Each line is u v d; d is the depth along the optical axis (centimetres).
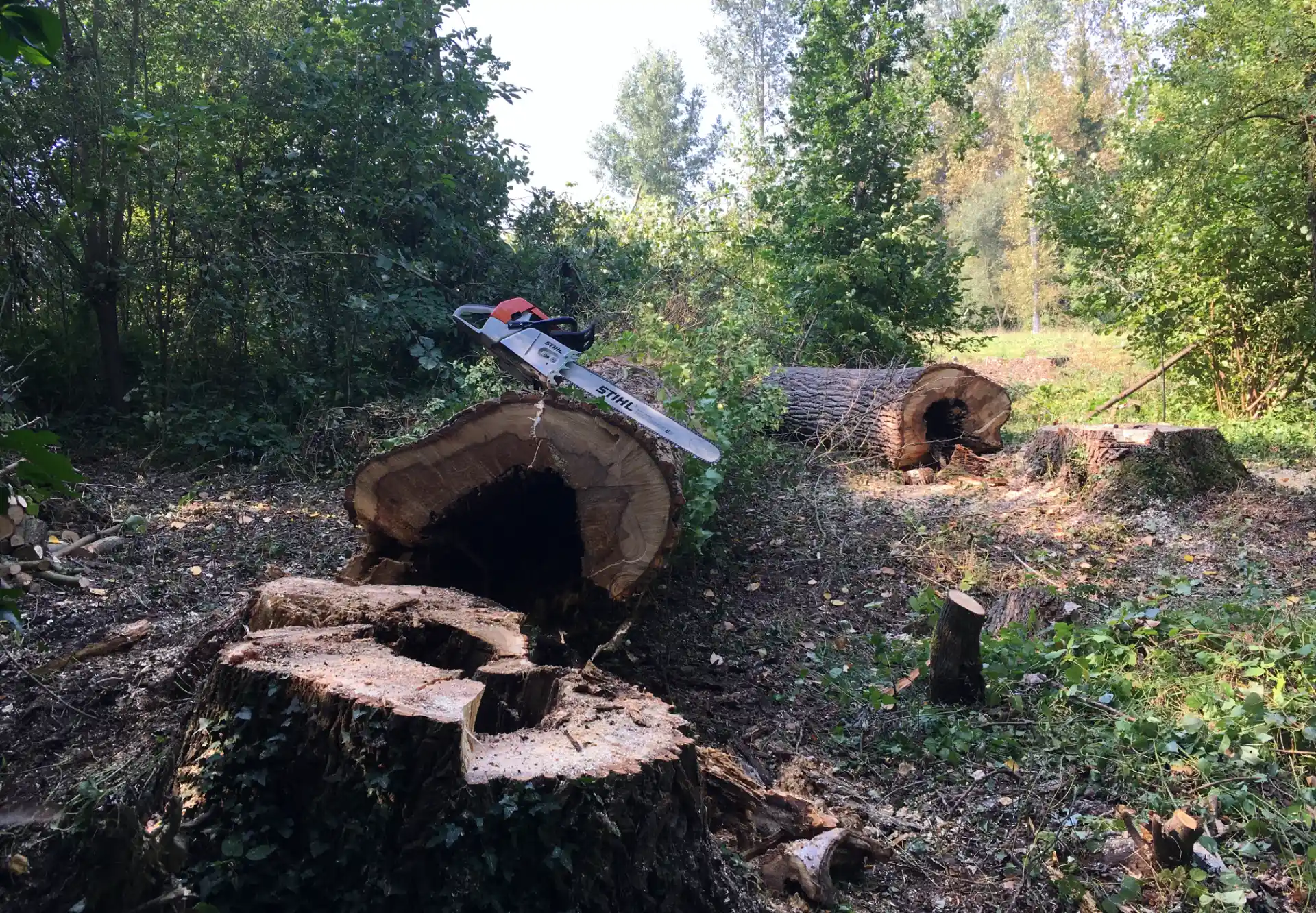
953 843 278
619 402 413
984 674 356
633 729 218
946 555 507
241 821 207
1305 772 288
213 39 797
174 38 780
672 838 208
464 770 192
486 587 394
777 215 1102
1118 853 262
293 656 232
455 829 186
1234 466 591
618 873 197
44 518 482
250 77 773
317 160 804
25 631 372
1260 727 303
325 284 791
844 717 355
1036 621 407
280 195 777
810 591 475
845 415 705
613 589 376
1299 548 490
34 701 323
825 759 328
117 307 780
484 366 625
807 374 767
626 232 1224
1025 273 2680
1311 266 883
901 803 302
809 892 244
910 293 1059
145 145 711
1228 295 940
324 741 206
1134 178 945
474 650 264
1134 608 421
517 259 899
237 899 202
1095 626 403
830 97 1079
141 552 473
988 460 687
